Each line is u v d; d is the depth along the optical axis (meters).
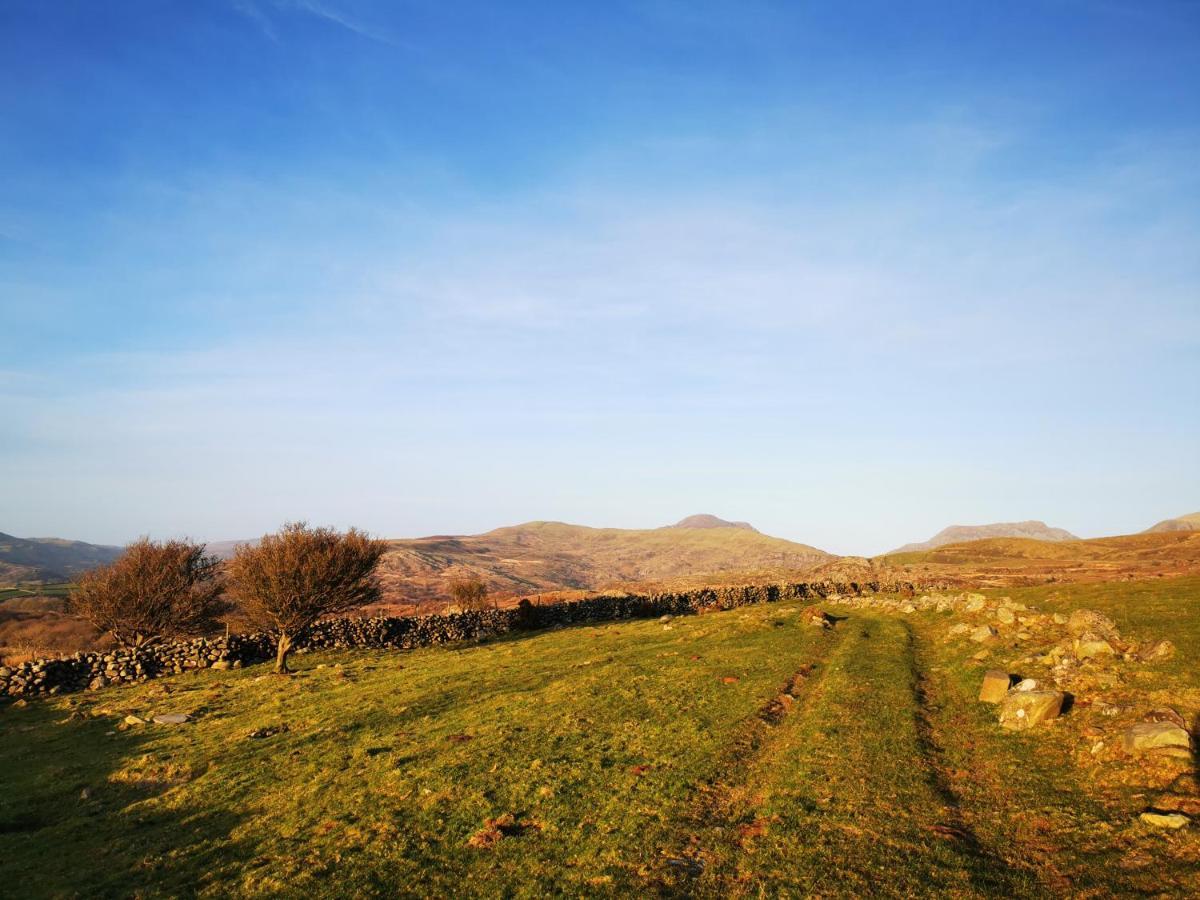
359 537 52.50
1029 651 28.66
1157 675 21.55
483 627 61.12
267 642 51.91
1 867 18.69
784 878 14.18
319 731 28.59
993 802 16.94
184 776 25.05
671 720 25.64
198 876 16.98
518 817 18.53
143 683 43.97
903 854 14.63
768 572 120.88
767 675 31.53
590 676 33.88
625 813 18.16
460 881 15.44
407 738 26.41
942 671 29.86
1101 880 12.88
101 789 24.53
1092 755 18.06
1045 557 136.25
